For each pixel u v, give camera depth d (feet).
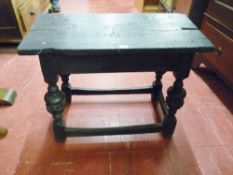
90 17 3.04
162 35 2.60
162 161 3.15
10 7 5.18
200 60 5.07
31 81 4.78
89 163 3.10
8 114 3.87
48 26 2.74
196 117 3.92
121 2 9.91
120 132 3.24
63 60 2.45
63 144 3.34
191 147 3.36
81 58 2.45
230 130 3.68
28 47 2.25
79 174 2.96
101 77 5.11
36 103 4.13
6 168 3.00
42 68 2.46
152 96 4.18
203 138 3.51
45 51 2.24
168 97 3.06
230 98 4.42
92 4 9.55
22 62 5.49
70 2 9.76
